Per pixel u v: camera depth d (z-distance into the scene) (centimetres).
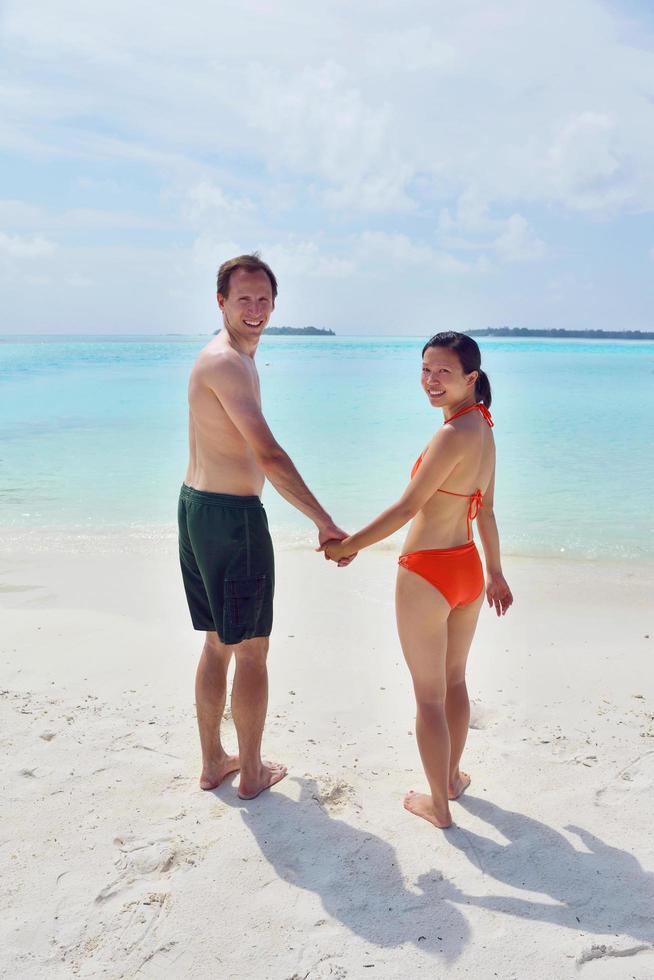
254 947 252
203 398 331
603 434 1619
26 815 318
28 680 450
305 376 3750
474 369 319
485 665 487
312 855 297
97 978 238
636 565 727
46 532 829
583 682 458
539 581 679
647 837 309
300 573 695
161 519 888
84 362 5106
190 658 487
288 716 415
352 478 1128
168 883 280
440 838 309
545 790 342
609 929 260
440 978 239
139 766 357
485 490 346
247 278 338
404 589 319
